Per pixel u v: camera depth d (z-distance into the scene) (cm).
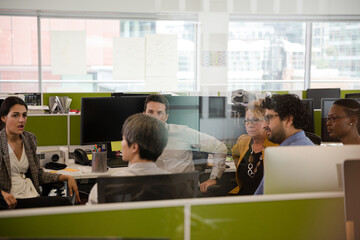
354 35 839
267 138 217
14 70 823
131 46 793
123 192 141
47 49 783
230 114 281
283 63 883
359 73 849
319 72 851
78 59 772
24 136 244
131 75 797
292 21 827
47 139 323
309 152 125
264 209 115
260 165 228
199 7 802
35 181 243
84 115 282
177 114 286
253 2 813
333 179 126
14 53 810
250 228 115
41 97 497
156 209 110
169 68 810
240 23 852
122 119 290
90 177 260
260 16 821
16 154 239
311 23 830
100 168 265
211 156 267
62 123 325
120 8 760
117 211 108
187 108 291
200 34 811
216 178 258
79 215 106
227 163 264
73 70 771
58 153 289
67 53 769
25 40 807
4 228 103
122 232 108
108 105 286
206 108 290
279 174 124
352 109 263
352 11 829
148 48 798
